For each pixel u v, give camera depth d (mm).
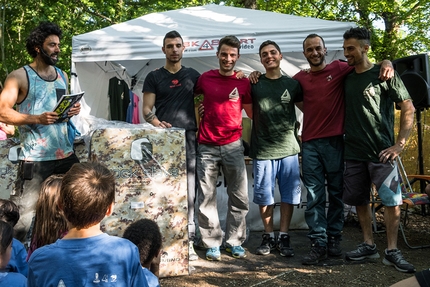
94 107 7320
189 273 3924
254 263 4320
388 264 4211
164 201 3730
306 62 7578
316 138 4453
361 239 5309
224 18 6855
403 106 4125
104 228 3578
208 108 4359
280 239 4613
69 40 13023
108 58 6125
